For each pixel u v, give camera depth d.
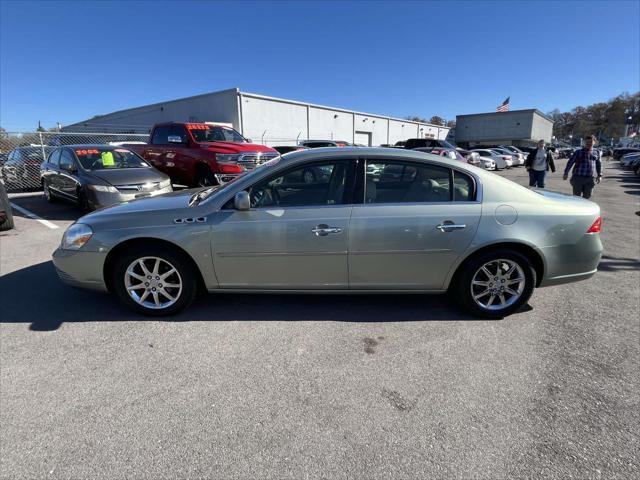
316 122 31.84
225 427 2.24
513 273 3.47
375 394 2.53
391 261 3.34
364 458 2.03
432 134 54.94
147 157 10.27
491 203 3.35
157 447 2.10
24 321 3.51
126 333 3.31
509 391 2.56
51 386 2.61
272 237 3.30
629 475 1.92
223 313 3.66
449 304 3.85
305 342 3.16
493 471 1.95
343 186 3.36
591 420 2.29
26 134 13.52
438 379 2.69
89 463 2.00
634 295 4.11
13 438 2.16
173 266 3.44
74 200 7.90
